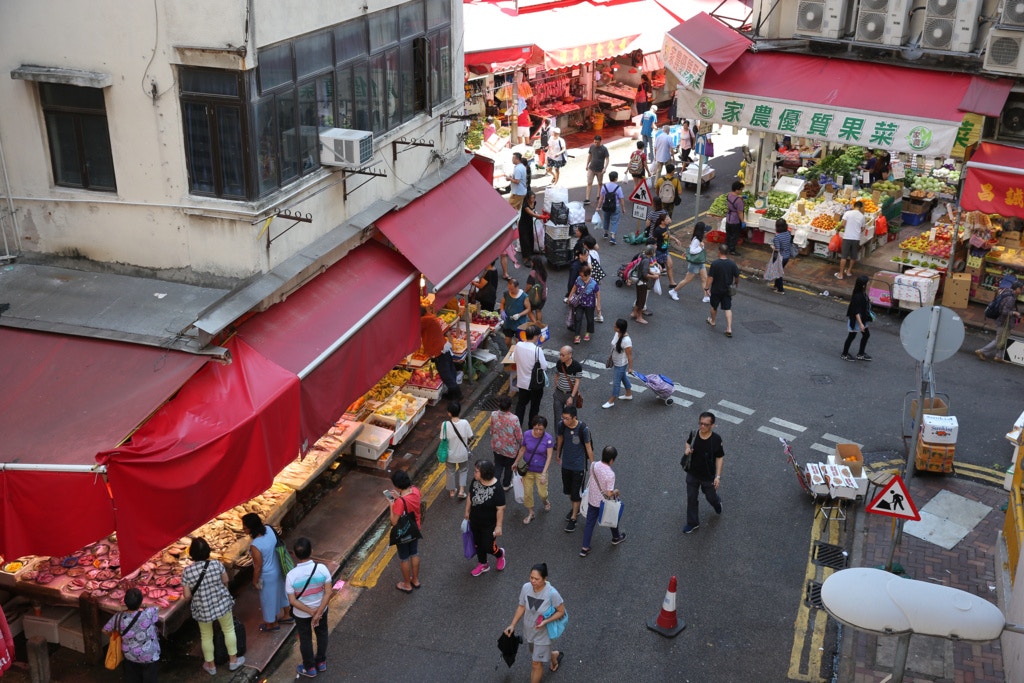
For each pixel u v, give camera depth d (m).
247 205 11.32
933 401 15.35
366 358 13.30
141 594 10.13
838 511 14.05
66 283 11.96
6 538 9.78
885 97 19.59
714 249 23.78
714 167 30.33
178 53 10.87
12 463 9.59
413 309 14.69
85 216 12.03
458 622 11.96
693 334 19.55
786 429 16.25
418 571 12.78
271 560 11.24
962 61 19.14
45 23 11.19
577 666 11.30
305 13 11.94
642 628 11.92
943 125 18.81
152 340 10.87
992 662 11.41
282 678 11.09
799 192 24.34
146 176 11.58
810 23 20.50
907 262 21.17
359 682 11.02
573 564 13.03
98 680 10.80
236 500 10.73
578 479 13.36
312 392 11.90
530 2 29.94
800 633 11.91
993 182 18.00
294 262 12.30
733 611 12.25
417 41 15.30
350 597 12.35
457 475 14.07
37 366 10.80
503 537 13.58
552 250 22.12
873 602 9.48
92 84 11.13
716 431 16.16
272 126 11.59
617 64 33.75
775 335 19.58
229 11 10.56
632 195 23.28
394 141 14.70
